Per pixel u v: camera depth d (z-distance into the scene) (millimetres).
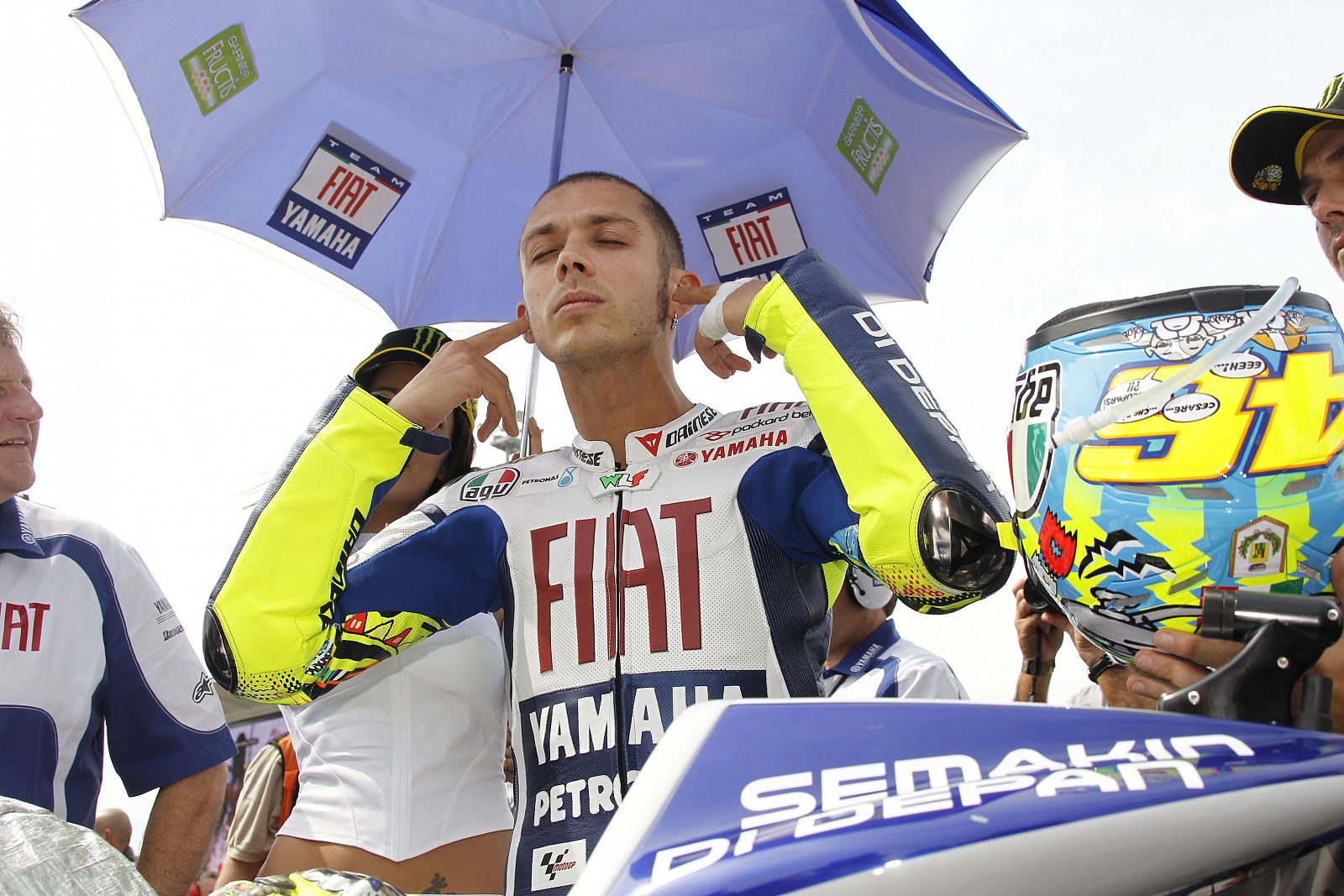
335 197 2412
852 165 2352
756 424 1559
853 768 546
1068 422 853
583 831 1331
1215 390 800
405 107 2406
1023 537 927
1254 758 503
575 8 2271
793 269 1507
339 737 1841
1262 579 789
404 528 1649
